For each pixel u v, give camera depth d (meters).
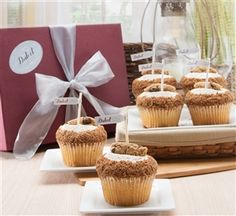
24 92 1.01
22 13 1.31
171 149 0.93
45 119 1.02
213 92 0.98
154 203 0.77
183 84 1.10
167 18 1.19
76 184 0.86
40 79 1.01
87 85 1.06
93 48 1.10
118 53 1.13
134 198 0.76
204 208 0.76
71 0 1.33
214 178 0.87
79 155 0.89
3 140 1.00
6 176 0.89
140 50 1.21
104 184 0.76
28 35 1.02
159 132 0.91
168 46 1.19
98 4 1.34
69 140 0.88
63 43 1.06
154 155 0.93
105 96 1.10
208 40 1.22
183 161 0.93
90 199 0.77
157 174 0.87
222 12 1.22
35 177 0.89
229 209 0.75
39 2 1.31
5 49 1.00
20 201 0.79
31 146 1.00
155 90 1.00
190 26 1.21
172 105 0.96
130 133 0.91
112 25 1.13
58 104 1.00
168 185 0.81
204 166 0.90
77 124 0.90
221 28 1.22
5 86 0.99
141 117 1.00
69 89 1.05
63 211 0.76
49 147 1.04
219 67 1.22
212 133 0.92
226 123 0.99
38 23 1.31
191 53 1.15
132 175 0.75
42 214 0.75
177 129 0.92
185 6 1.19
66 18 1.33
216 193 0.81
